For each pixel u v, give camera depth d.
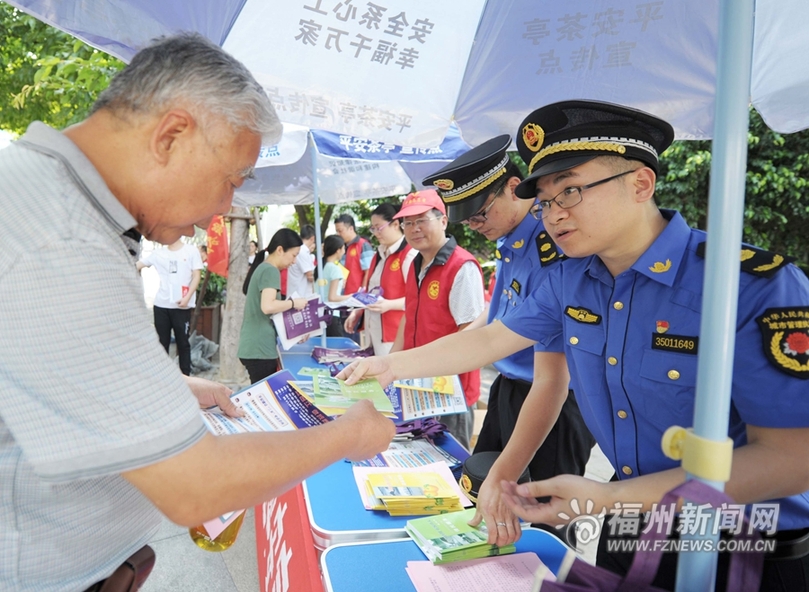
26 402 0.69
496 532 1.11
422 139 1.68
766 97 1.51
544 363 1.43
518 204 1.90
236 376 5.50
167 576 2.48
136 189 0.83
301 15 1.38
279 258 3.89
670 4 1.43
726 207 0.63
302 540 1.31
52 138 0.79
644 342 1.04
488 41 1.58
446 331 2.57
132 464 0.70
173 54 0.81
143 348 0.74
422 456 1.67
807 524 0.99
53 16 1.17
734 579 0.69
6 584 0.81
